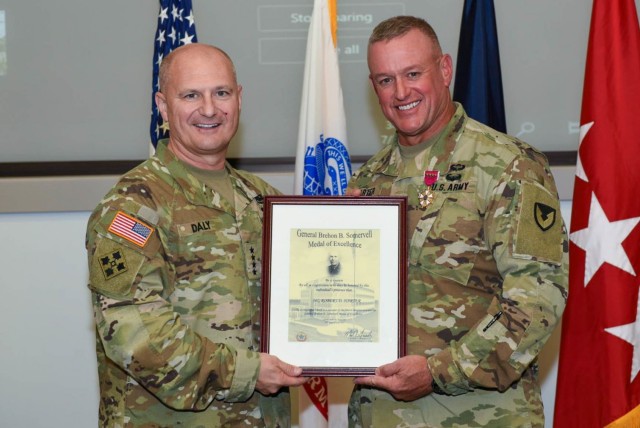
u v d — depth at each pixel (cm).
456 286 207
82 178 317
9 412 323
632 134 241
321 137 279
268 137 323
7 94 322
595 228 241
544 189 204
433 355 203
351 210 209
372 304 206
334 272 207
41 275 321
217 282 205
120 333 191
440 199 211
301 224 208
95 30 321
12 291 321
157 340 191
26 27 321
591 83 247
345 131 282
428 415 209
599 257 240
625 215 239
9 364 322
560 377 246
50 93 322
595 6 249
